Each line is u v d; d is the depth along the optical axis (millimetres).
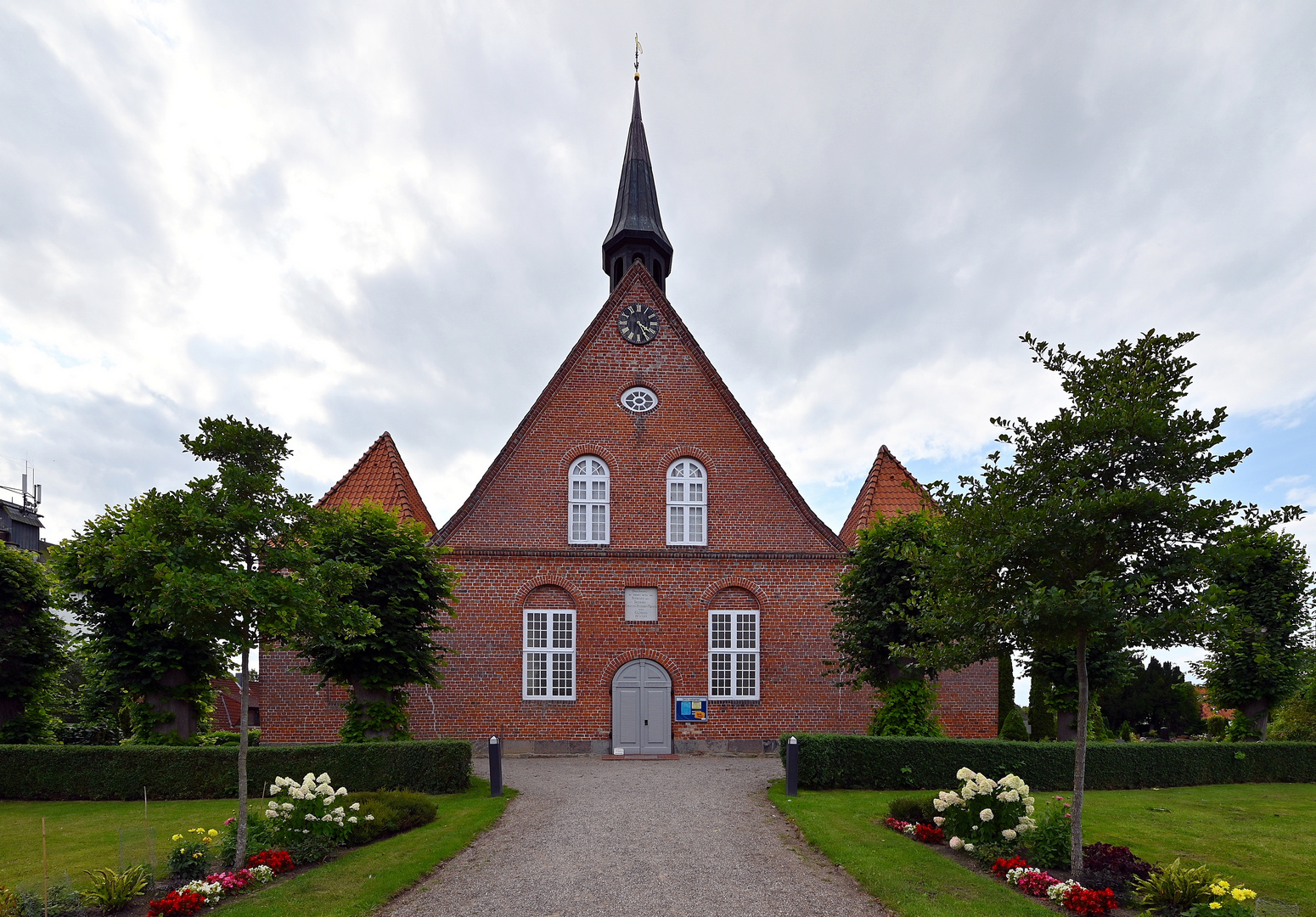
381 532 18281
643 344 25453
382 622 17781
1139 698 40625
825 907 9297
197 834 12867
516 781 17734
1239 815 15055
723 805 14781
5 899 8930
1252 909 8414
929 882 9812
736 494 24688
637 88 32094
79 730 25047
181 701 19359
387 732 18172
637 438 24844
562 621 23547
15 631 19734
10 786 16609
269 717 22531
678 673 23422
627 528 24266
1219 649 9711
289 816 11422
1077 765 10117
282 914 8938
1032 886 9625
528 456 24438
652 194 30531
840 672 20422
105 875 9461
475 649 23125
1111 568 10203
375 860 11047
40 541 38719
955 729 23938
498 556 23562
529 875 10531
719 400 25281
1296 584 23125
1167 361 10562
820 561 24297
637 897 9680
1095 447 10211
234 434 10953
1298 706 24141
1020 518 10125
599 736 22953
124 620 18625
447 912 9219
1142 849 12258
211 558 10633
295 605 10836
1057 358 10898
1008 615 10273
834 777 16500
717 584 23953
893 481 27359
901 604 18156
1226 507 9516
